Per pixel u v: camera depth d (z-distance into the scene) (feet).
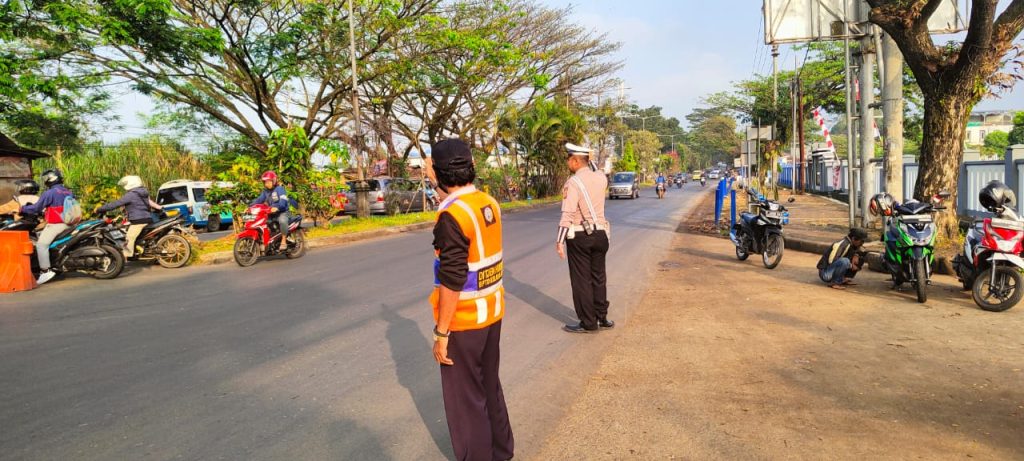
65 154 68.69
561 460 10.61
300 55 66.39
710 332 18.74
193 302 24.00
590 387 14.28
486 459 9.53
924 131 31.12
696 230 51.96
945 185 30.55
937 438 10.88
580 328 19.30
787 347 16.88
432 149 9.23
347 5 67.31
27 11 46.29
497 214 9.58
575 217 18.80
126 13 46.91
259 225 33.96
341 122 79.05
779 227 31.07
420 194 81.00
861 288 24.88
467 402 9.34
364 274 30.19
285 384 14.47
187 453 10.81
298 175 47.34
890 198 23.49
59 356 16.76
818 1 39.88
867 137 39.52
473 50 75.87
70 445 11.12
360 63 69.97
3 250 26.68
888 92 37.60
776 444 10.89
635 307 22.76
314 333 19.08
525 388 14.29
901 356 15.67
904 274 23.22
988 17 26.76
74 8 45.27
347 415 12.60
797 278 27.78
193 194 62.69
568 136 111.86
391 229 52.60
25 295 25.98
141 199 33.19
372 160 81.56
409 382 14.60
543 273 30.40
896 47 37.06
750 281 27.32
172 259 34.01
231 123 75.56
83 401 13.33
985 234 20.52
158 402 13.28
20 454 10.75
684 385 14.15
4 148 45.78
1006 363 14.80
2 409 12.89
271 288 26.78
